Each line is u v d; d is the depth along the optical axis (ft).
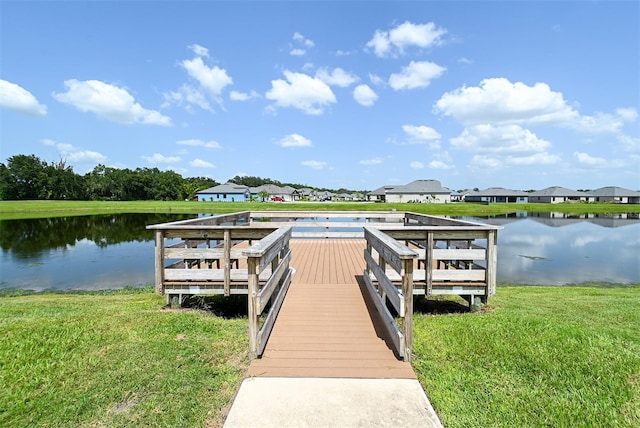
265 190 251.80
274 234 13.28
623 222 91.91
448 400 8.33
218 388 8.80
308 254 25.22
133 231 63.46
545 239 59.36
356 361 9.93
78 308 17.43
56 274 31.89
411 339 9.93
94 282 29.17
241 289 15.87
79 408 8.10
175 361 10.21
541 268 37.06
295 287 16.72
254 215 31.17
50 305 18.67
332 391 8.48
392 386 8.72
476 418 7.73
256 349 9.95
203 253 16.06
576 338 11.70
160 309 16.51
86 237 55.77
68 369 9.75
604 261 40.81
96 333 12.32
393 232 15.61
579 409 8.03
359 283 17.39
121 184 214.48
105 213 104.78
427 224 23.62
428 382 9.07
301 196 289.33
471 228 15.70
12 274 31.86
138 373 9.54
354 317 13.09
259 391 8.46
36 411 8.01
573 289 26.45
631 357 10.31
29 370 9.67
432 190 215.10
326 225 30.86
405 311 9.89
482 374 9.51
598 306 17.95
